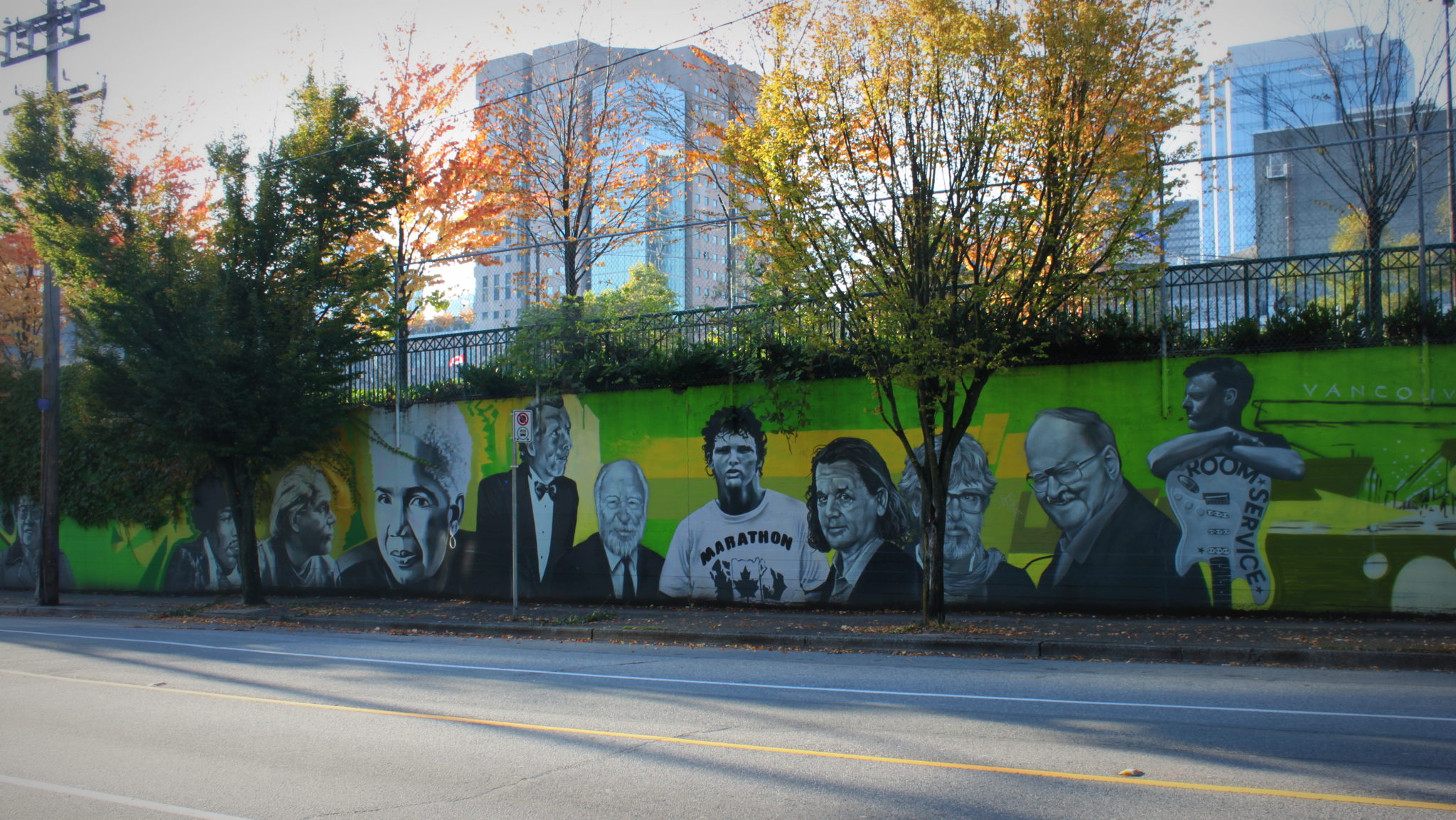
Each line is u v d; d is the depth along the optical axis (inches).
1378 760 264.1
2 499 1088.8
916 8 517.3
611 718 339.3
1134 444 585.9
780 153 536.4
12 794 255.6
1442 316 529.0
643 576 721.6
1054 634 518.0
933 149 530.6
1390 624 517.3
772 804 233.3
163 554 969.5
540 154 1061.1
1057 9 504.7
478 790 250.7
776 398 669.3
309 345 765.9
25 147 775.1
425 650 553.0
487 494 792.3
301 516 884.6
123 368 767.7
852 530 652.7
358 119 824.3
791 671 449.4
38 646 587.8
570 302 779.4
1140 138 509.7
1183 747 281.0
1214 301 575.2
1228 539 563.5
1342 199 714.2
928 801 232.2
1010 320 540.7
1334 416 546.6
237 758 290.4
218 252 784.9
